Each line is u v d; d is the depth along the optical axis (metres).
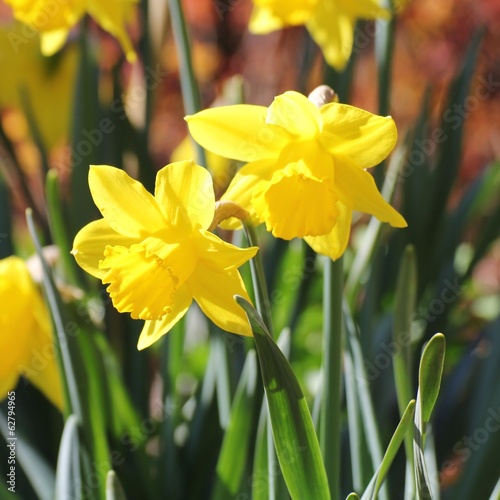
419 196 1.19
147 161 1.25
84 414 1.05
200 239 0.95
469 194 1.26
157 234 0.95
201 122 0.95
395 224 0.96
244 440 1.06
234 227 0.97
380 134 0.95
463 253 1.50
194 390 1.23
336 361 0.98
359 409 1.05
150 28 1.26
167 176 0.94
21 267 1.06
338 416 0.99
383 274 1.20
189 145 1.30
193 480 1.15
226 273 0.95
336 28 1.15
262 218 0.96
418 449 0.94
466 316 1.46
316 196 0.95
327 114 0.94
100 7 1.13
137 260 0.95
